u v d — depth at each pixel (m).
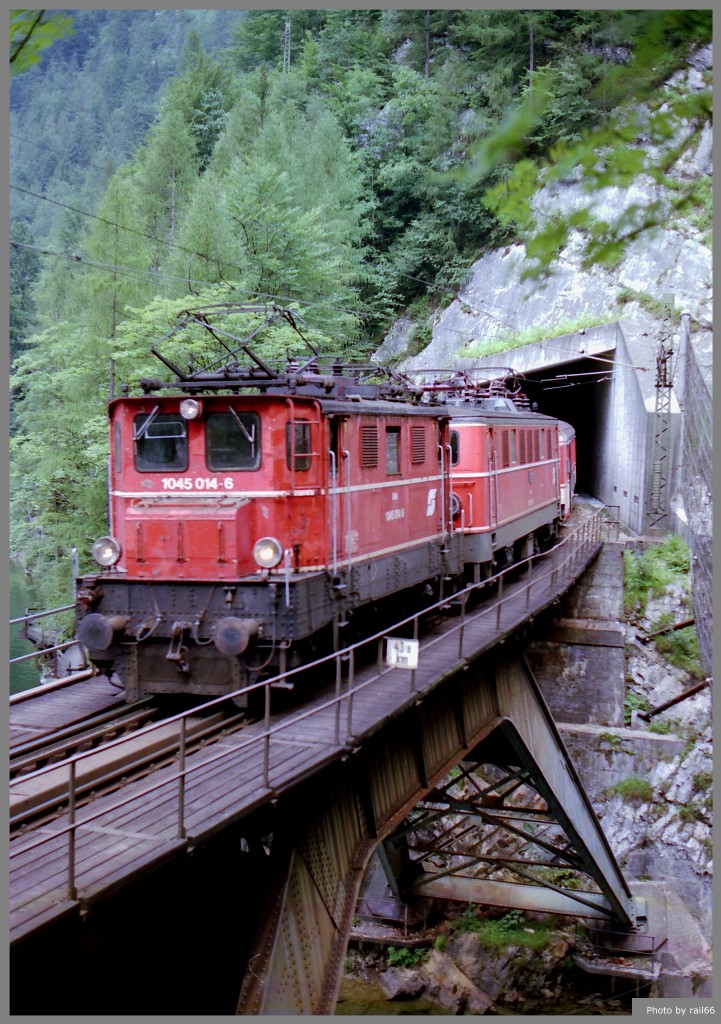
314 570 12.19
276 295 30.89
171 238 38.22
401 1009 22.33
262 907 8.88
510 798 27.33
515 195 4.70
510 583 24.52
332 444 12.96
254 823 9.09
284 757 9.59
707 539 23.38
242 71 62.56
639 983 22.53
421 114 46.91
